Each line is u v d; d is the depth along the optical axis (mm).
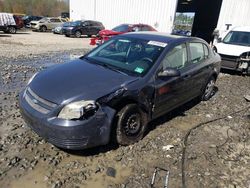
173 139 4156
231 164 3592
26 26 30734
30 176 3023
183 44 4707
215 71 5980
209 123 4957
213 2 25562
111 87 3428
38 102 3299
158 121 4820
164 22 20062
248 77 9711
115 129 3543
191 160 3607
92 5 25281
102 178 3092
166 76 4066
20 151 3465
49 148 3588
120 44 4652
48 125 3119
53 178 3023
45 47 14430
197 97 6016
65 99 3150
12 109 4836
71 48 14641
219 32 14430
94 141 3287
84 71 3840
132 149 3723
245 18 15867
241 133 4629
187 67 4797
